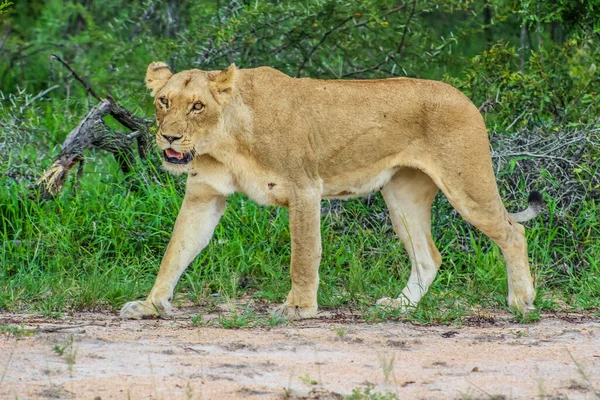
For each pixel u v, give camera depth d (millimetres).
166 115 10164
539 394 7594
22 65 21922
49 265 12297
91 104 16531
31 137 15273
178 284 12141
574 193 13633
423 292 11562
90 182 14375
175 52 17406
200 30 17375
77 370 8055
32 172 14125
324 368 8328
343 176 11062
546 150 14000
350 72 17562
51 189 13383
